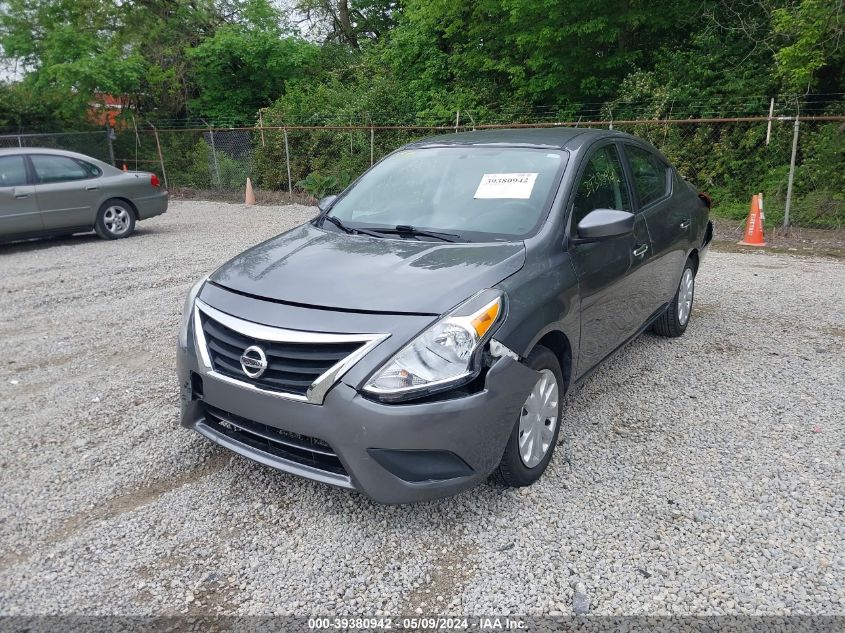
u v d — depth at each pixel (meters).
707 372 4.91
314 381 2.79
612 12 15.39
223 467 3.63
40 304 7.07
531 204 3.69
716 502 3.23
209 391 3.13
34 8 20.66
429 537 3.00
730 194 13.05
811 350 5.37
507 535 3.00
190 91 23.08
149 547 2.97
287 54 22.30
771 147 12.73
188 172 19.36
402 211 3.96
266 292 3.13
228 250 9.92
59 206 10.38
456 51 19.02
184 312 3.46
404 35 19.88
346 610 2.59
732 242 10.48
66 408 4.44
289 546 2.96
